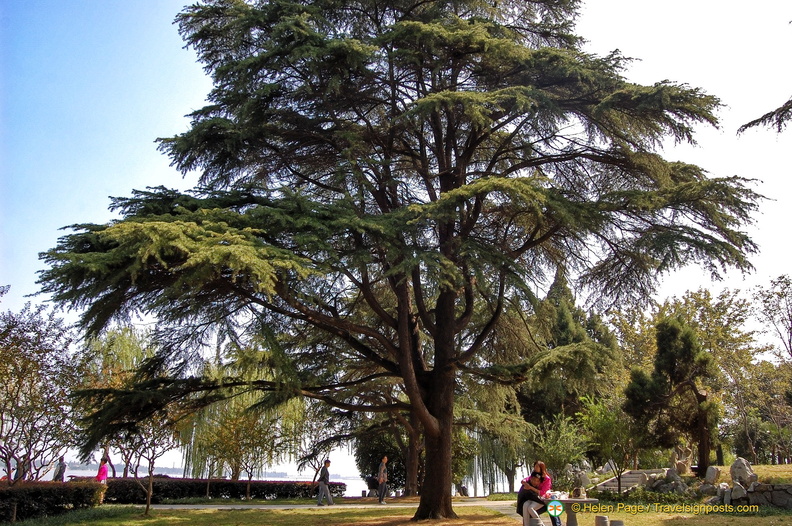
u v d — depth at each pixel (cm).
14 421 1722
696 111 1523
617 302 1897
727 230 1493
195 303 1418
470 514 1823
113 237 1105
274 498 3033
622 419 2242
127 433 1620
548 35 1869
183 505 2422
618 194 1503
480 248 1471
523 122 1677
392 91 1730
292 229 1375
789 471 1950
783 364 3444
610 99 1537
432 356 2598
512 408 2942
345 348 2028
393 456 3569
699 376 2273
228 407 2781
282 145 1777
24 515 1741
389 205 1831
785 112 1423
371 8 1755
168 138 1559
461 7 1778
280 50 1490
